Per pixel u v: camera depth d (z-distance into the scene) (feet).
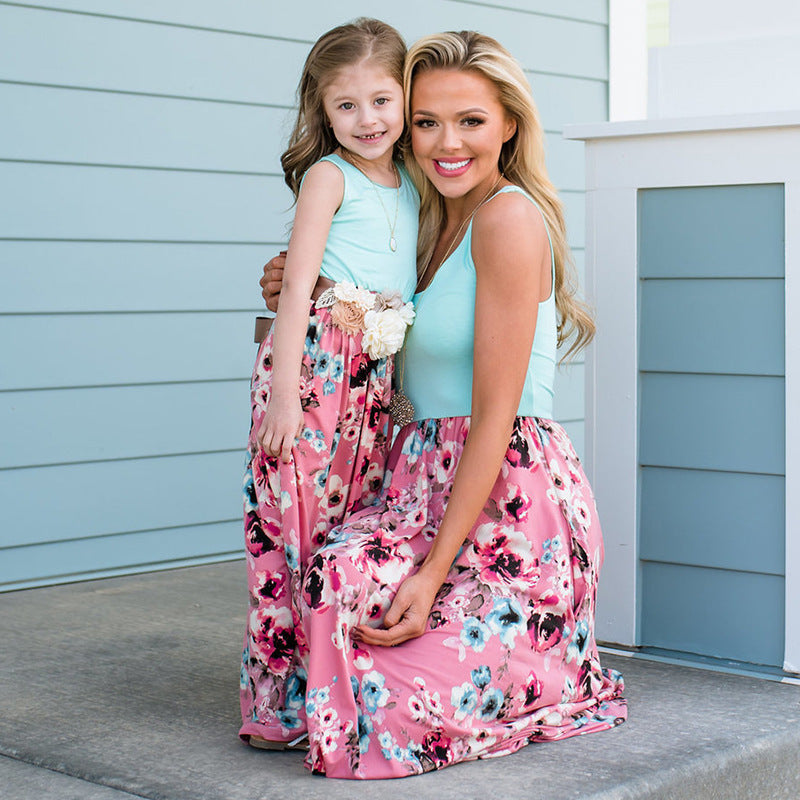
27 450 12.00
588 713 7.63
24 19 11.78
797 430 8.70
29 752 7.14
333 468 7.46
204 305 13.16
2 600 11.45
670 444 9.20
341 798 6.36
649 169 9.11
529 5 15.74
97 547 12.50
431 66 7.50
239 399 13.51
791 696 8.25
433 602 7.12
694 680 8.63
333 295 7.30
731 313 8.92
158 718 7.79
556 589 7.37
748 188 8.80
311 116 7.82
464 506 7.09
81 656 9.37
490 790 6.47
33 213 11.94
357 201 7.43
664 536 9.27
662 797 6.68
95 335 12.39
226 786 6.54
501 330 7.14
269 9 13.43
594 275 9.38
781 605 8.86
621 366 9.31
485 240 7.22
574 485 7.68
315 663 6.77
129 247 12.59
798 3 9.21
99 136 12.31
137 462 12.74
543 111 15.97
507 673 7.07
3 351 11.82
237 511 13.52
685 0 9.66
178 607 11.11
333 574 6.82
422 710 6.75
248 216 13.46
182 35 12.82
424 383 7.56
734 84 9.46
